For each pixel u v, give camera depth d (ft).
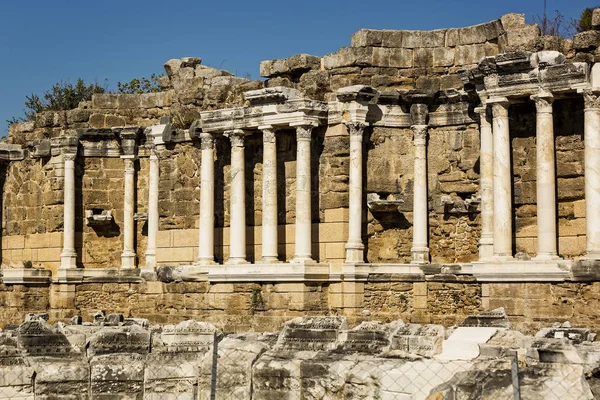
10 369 85.76
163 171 173.27
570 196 135.54
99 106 191.31
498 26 147.74
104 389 87.20
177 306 164.86
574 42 136.46
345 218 149.69
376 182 150.92
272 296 150.71
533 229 138.41
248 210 160.35
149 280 172.96
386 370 81.15
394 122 151.74
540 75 133.59
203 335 96.94
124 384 87.45
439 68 152.46
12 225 196.65
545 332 105.91
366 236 150.41
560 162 136.46
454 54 151.84
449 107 150.71
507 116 138.00
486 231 141.59
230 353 87.20
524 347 86.58
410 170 151.84
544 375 74.79
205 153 163.12
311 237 151.94
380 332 90.53
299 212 150.30
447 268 144.87
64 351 92.32
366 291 148.15
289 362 84.69
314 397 83.25
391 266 147.95
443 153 150.92
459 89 150.00
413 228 150.82
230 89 165.48
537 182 134.82
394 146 151.84
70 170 186.50
